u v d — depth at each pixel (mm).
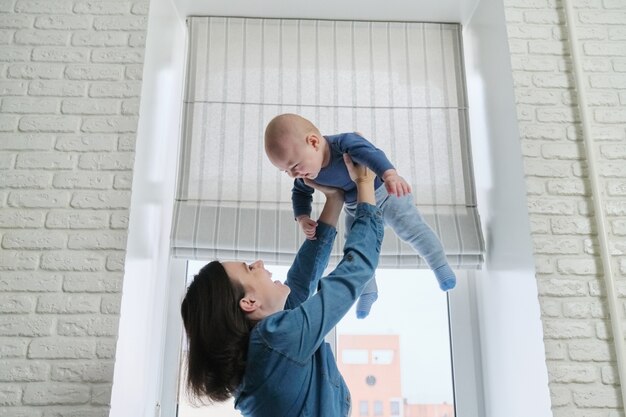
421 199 2502
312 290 1844
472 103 2662
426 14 2707
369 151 1829
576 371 1926
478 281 2496
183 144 2547
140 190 2182
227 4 2645
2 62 2238
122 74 2234
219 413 2352
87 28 2291
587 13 2348
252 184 2500
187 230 2387
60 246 2029
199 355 1473
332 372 1527
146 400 2219
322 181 1960
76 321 1943
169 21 2586
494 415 2305
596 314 1988
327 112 2615
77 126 2170
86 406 1855
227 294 1514
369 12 2697
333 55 2699
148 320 2234
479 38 2594
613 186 2143
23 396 1858
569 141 2184
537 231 2070
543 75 2254
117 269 2002
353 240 1591
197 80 2643
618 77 2270
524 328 2082
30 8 2311
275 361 1407
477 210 2516
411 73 2688
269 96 2629
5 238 2033
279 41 2711
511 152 2232
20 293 1973
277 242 2379
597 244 2068
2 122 2164
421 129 2609
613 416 1886
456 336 2445
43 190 2094
